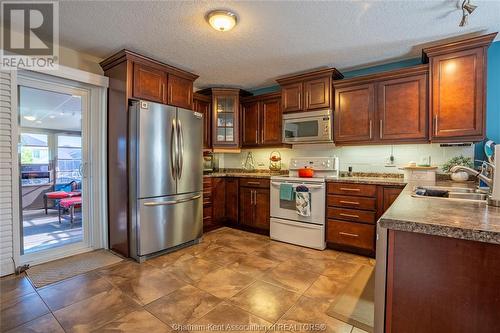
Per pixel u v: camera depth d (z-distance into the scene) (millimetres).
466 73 2459
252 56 2969
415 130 2775
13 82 2352
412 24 2268
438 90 2590
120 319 1681
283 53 2883
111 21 2234
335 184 2973
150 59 2893
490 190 1423
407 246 908
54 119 2719
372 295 1994
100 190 3027
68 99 2814
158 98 3008
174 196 2955
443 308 859
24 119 2531
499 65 2568
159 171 2801
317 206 3035
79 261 2637
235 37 2518
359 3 1974
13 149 2359
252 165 4418
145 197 2678
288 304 1871
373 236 2740
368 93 3043
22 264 2469
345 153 3504
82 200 2924
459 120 2494
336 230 2963
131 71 2760
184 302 1888
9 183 2336
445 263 854
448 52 2537
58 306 1822
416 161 3035
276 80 3588
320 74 3287
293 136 3512
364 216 2793
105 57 2998
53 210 2736
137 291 2039
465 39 2410
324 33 2438
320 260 2705
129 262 2629
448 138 2555
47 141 2682
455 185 2266
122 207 2807
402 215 967
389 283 938
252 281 2223
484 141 2617
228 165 4715
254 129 4102
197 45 2689
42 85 2621
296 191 3154
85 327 1597
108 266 2523
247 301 1907
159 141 2801
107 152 2992
